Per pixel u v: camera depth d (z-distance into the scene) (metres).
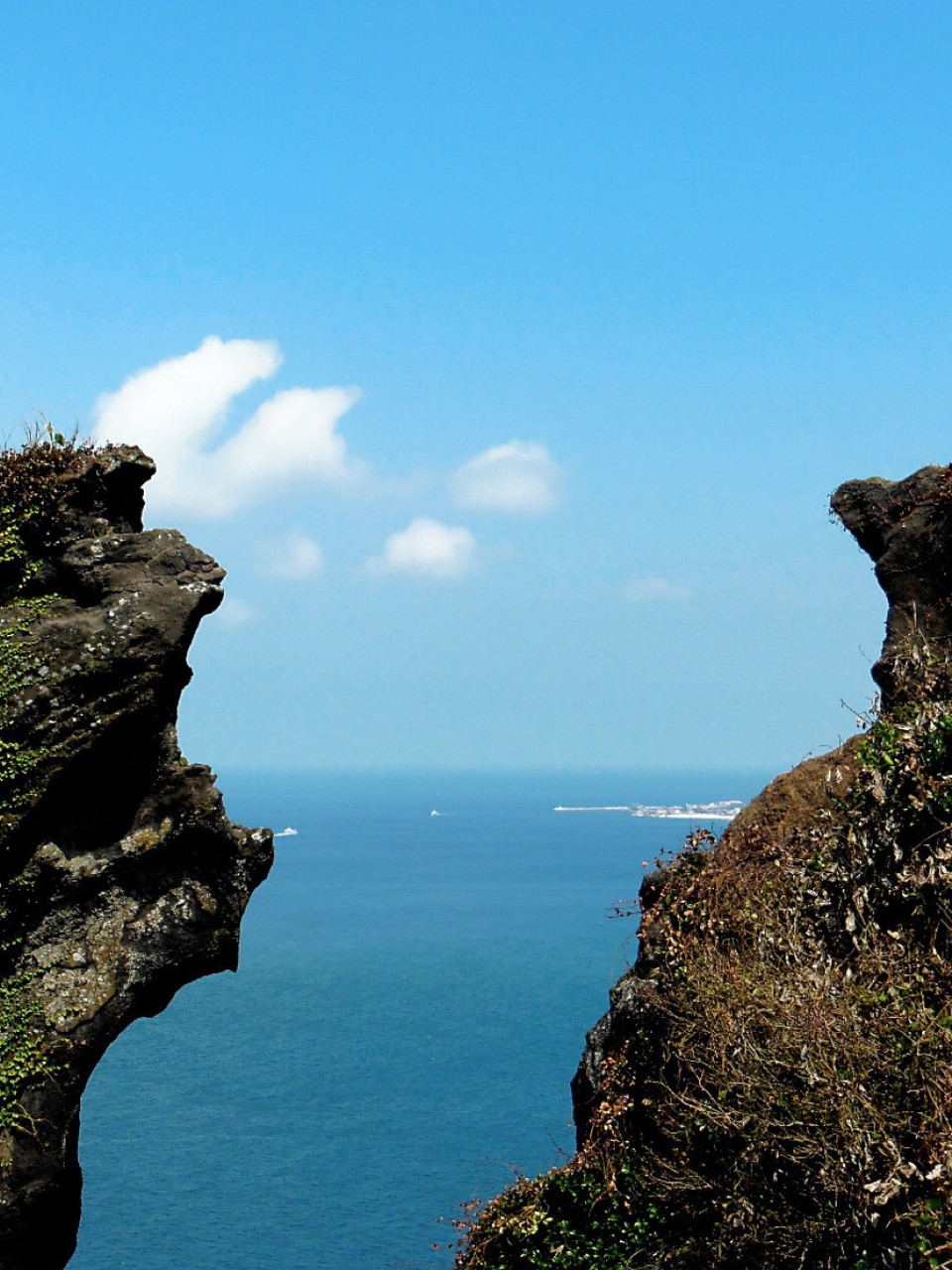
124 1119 77.75
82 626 12.70
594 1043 14.86
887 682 15.21
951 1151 9.02
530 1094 78.69
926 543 15.75
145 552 13.21
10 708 12.38
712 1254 10.90
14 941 12.52
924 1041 9.81
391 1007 109.31
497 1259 13.37
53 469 13.14
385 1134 71.69
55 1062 12.31
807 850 13.31
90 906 12.87
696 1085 11.70
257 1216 59.06
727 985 11.23
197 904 13.07
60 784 12.59
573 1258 12.40
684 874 14.59
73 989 12.52
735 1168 10.65
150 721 13.03
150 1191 63.38
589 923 158.75
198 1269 52.44
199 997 118.06
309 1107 78.44
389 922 163.25
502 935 150.00
